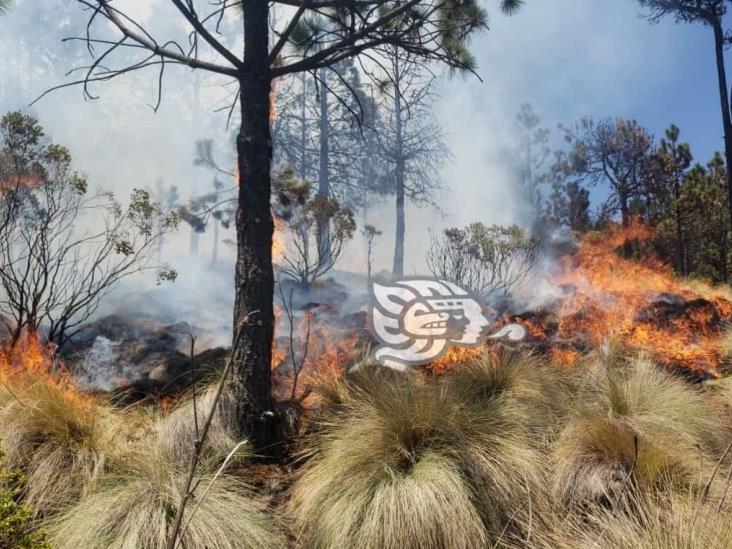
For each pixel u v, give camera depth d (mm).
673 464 3988
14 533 2607
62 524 3330
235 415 4340
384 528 3436
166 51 4758
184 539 3176
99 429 4055
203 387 4910
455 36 6070
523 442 4203
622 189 20734
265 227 4594
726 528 2957
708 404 5230
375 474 3748
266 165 4676
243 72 4703
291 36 6641
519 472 3867
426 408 4125
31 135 5977
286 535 3658
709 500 3467
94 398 4738
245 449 4195
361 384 5227
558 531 3477
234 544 3301
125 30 4730
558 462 4094
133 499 3389
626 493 3695
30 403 3961
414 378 5391
